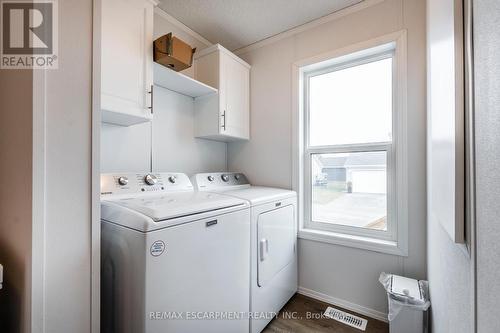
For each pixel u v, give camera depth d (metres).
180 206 1.09
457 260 0.69
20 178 0.80
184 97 2.12
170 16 1.99
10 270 0.84
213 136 2.19
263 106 2.36
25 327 0.77
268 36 2.29
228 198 1.42
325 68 2.15
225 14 1.97
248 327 1.47
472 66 0.49
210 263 1.18
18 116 0.81
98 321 0.92
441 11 0.77
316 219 2.18
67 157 0.83
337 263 1.96
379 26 1.78
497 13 0.36
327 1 1.83
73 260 0.85
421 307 1.34
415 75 1.64
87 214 0.89
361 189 1.97
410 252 1.65
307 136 2.23
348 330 1.66
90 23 0.90
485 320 0.43
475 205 0.48
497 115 0.37
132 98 1.38
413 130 1.65
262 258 1.59
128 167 1.71
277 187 2.26
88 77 0.89
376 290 1.79
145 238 0.91
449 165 0.64
